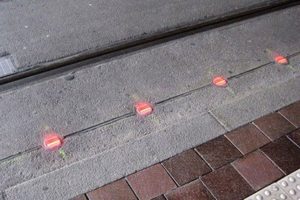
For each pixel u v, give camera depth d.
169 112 2.77
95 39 3.52
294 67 3.34
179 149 2.46
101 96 2.89
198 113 2.76
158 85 3.03
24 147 2.44
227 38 3.67
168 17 3.94
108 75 3.10
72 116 2.70
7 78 2.98
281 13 4.14
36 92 2.89
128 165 2.33
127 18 3.88
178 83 3.06
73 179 2.23
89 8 4.01
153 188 2.22
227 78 3.14
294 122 2.72
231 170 2.35
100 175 2.26
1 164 2.32
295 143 2.56
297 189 2.24
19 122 2.62
